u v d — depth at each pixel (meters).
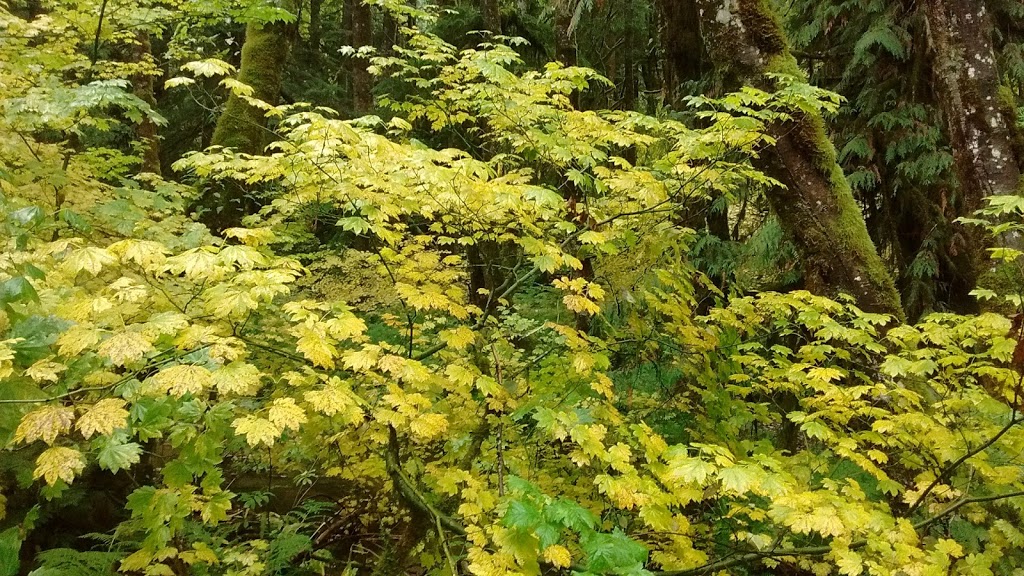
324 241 6.39
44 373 1.55
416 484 2.90
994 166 3.43
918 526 2.24
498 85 3.41
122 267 2.56
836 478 3.05
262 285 1.90
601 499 2.78
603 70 8.11
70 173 3.26
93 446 1.87
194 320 2.11
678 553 2.31
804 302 3.06
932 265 4.67
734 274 5.45
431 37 3.55
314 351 1.76
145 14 4.55
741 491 1.77
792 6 5.65
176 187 4.29
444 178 2.26
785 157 3.58
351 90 12.05
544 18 8.42
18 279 1.57
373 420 2.63
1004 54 4.53
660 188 2.86
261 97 6.00
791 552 2.23
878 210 5.20
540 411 2.08
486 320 3.03
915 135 4.55
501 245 4.66
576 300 2.39
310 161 2.40
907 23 4.57
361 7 9.46
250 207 6.20
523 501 1.43
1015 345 2.14
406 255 2.74
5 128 3.00
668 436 3.69
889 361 2.41
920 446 2.55
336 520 4.07
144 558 1.94
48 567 2.42
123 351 1.48
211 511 2.02
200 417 1.94
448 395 3.16
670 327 3.17
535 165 4.32
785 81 2.82
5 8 4.36
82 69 4.46
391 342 4.99
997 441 2.35
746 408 3.34
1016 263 3.19
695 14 5.54
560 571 2.01
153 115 3.07
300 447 3.58
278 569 3.31
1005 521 2.35
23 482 2.38
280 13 4.82
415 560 2.85
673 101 5.72
